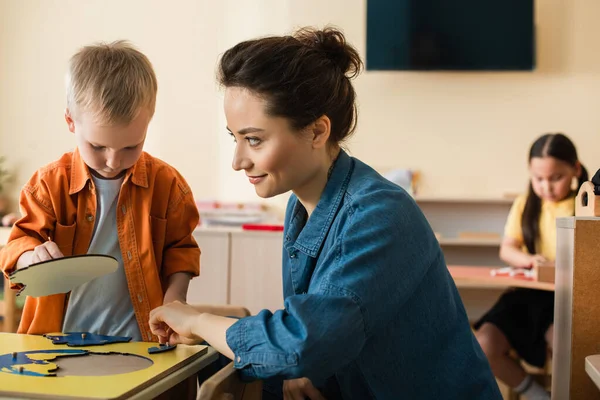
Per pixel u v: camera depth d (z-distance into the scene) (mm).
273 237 2898
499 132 4246
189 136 4469
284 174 1072
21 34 4555
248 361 930
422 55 4242
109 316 1427
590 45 4207
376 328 1048
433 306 1122
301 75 1045
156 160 1501
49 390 861
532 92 4242
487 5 4215
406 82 4293
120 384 903
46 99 4535
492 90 4258
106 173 1393
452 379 1119
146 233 1435
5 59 4562
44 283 1147
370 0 4273
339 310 927
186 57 4477
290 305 925
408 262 1033
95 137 1278
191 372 1065
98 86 1272
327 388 1238
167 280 1481
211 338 1016
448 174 4258
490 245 4098
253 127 1039
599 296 1235
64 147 4520
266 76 1027
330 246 1106
